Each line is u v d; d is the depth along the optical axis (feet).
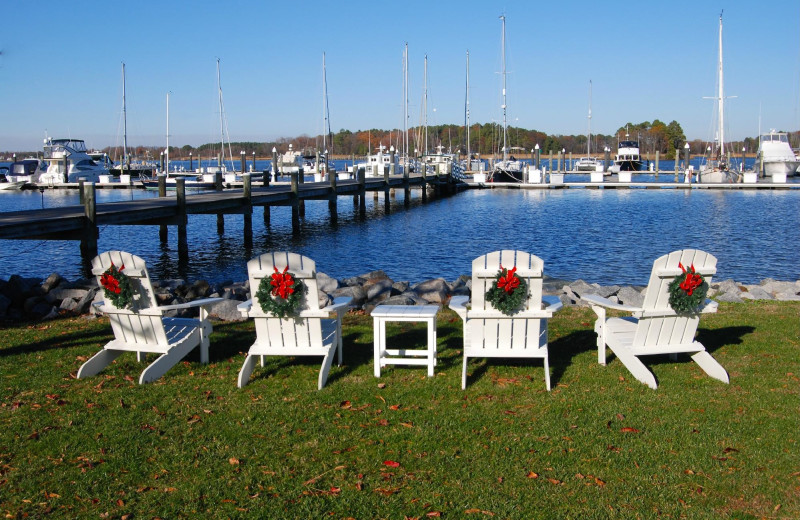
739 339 25.16
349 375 21.03
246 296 38.42
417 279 57.62
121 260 21.06
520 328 19.88
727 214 112.47
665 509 13.05
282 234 92.43
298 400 18.85
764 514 12.90
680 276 20.10
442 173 177.17
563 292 39.58
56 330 27.63
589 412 17.78
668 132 450.71
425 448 15.70
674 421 17.12
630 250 73.82
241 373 19.95
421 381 20.43
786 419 17.21
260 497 13.57
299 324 20.40
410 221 108.99
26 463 15.12
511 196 163.32
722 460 15.01
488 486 13.93
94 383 20.39
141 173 213.87
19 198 161.79
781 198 145.69
